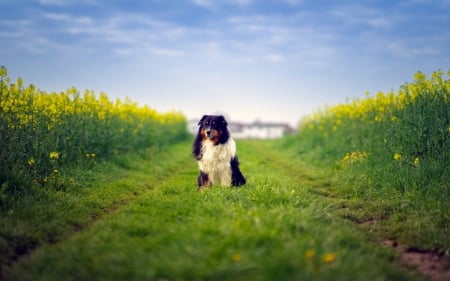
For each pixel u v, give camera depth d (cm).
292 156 1717
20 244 521
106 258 429
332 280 379
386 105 1302
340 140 1498
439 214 655
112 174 1052
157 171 1233
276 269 387
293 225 516
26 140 833
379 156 1104
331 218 622
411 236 586
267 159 1703
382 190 857
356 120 1495
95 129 1221
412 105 1030
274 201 675
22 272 431
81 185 852
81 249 473
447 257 533
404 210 714
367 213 730
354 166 1123
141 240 502
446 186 768
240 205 638
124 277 393
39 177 807
